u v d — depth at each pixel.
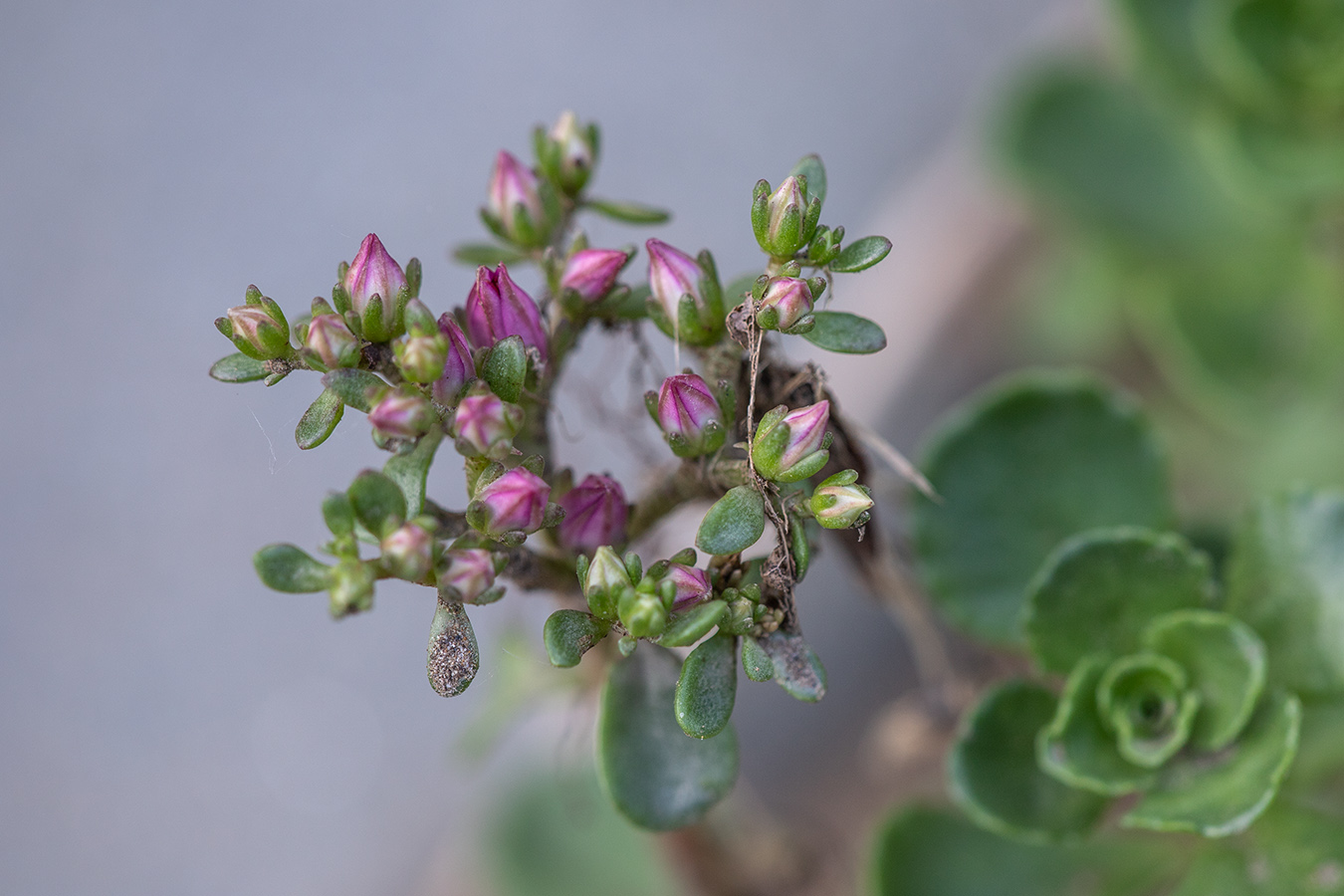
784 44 0.63
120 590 0.58
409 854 0.55
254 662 0.58
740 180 0.61
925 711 0.34
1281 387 0.39
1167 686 0.29
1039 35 0.53
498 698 0.32
